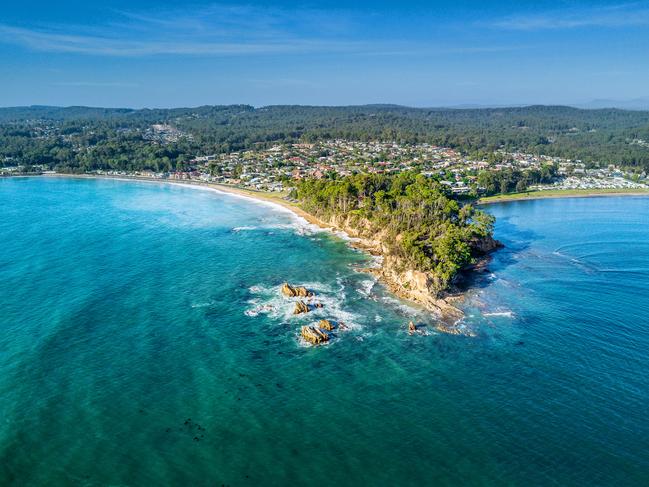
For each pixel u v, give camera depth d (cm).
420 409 7950
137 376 8806
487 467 6681
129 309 11675
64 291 12706
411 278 13162
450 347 10025
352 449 7038
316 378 8869
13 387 8362
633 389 8488
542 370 9119
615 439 7212
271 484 6384
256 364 9325
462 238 15762
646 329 10844
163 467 6662
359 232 19438
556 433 7350
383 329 10862
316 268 15225
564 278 14312
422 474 6562
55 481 6406
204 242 18288
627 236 19462
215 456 6881
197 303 12162
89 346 9825
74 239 18225
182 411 7862
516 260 16188
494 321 11288
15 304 11756
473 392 8419
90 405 7950
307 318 11381
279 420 7675
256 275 14438
